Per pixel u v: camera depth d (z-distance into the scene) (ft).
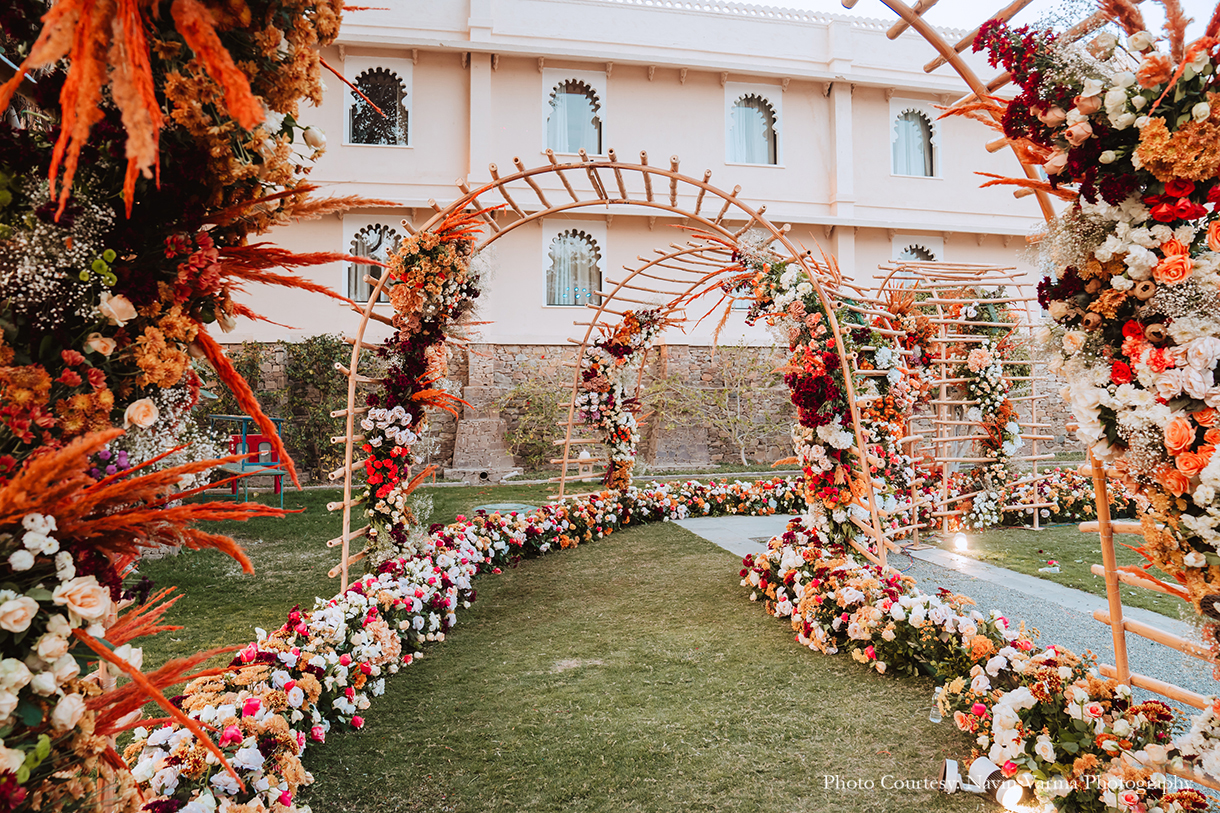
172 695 10.80
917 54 51.21
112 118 4.33
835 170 49.85
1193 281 5.79
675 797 8.19
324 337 42.14
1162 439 5.98
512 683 11.67
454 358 44.75
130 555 4.71
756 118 50.08
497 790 8.39
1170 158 5.60
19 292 4.03
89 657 4.40
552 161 15.84
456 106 45.34
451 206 15.30
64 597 3.99
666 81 47.96
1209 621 6.27
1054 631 13.85
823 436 15.49
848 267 50.37
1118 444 6.54
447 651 13.32
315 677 9.49
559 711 10.55
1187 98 5.71
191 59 4.34
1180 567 6.31
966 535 24.26
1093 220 6.34
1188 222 5.99
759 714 10.30
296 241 43.27
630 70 47.42
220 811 6.41
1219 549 5.92
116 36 3.33
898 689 11.07
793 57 49.42
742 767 8.83
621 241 47.55
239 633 13.98
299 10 4.85
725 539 23.59
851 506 16.11
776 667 12.12
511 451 45.78
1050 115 6.35
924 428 35.83
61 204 3.41
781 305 16.48
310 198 5.80
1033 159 6.93
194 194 4.87
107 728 4.57
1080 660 8.59
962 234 52.11
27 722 3.84
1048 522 26.91
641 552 21.89
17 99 5.47
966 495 24.94
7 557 3.95
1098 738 7.18
